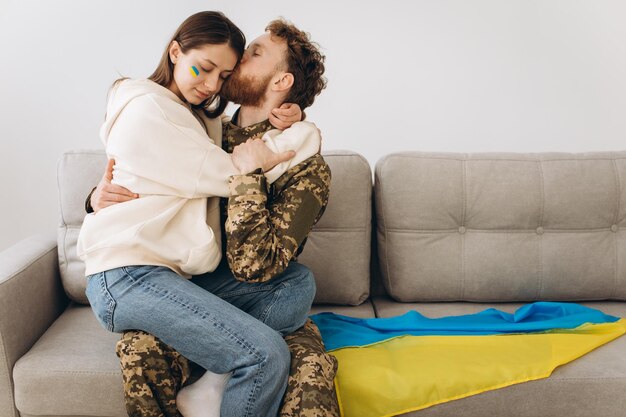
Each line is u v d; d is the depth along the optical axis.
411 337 1.79
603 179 2.10
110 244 1.51
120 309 1.49
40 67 2.63
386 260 2.11
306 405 1.44
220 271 1.71
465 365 1.64
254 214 1.52
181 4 2.61
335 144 2.76
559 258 2.08
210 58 1.57
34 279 1.84
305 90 1.73
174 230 1.56
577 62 2.71
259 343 1.45
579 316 1.91
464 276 2.08
